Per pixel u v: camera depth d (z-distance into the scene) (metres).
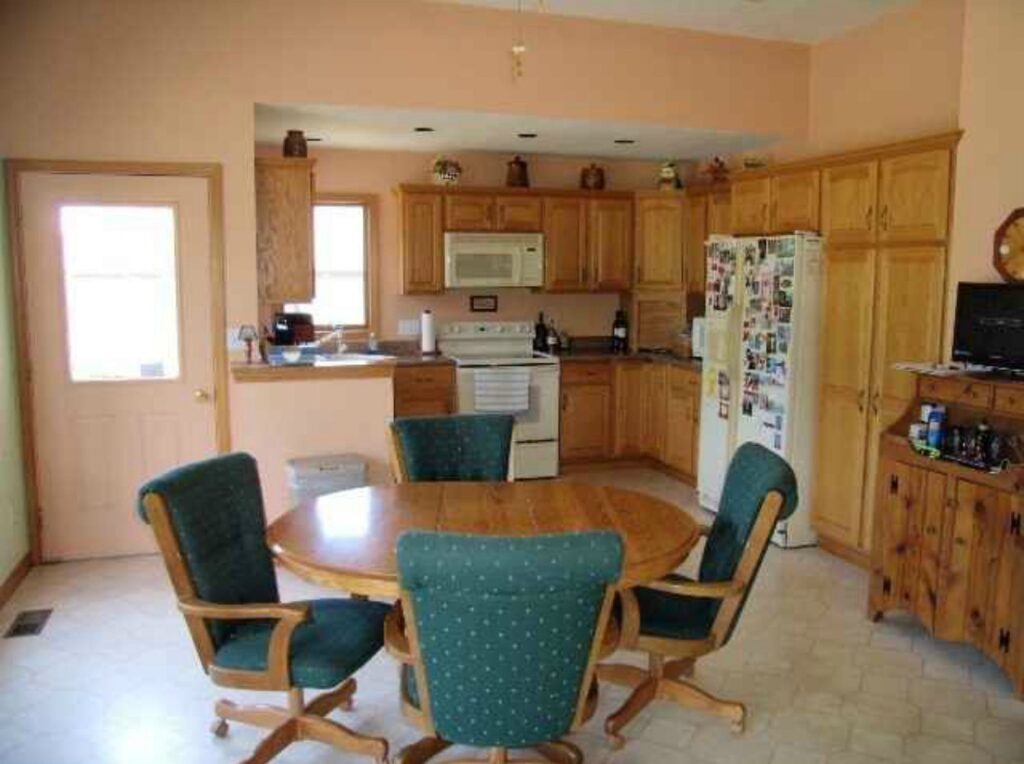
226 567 2.46
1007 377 3.29
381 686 3.07
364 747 2.53
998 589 3.04
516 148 5.99
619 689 3.08
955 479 3.21
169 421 4.36
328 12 4.32
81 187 4.12
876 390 4.13
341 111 4.55
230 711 2.70
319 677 2.32
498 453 3.44
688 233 6.34
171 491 2.31
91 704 2.89
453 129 5.15
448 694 2.01
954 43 4.13
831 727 2.81
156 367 4.32
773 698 3.00
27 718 2.80
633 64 4.86
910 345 3.92
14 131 4.02
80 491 4.28
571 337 6.70
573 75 4.75
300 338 4.85
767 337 4.64
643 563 2.28
